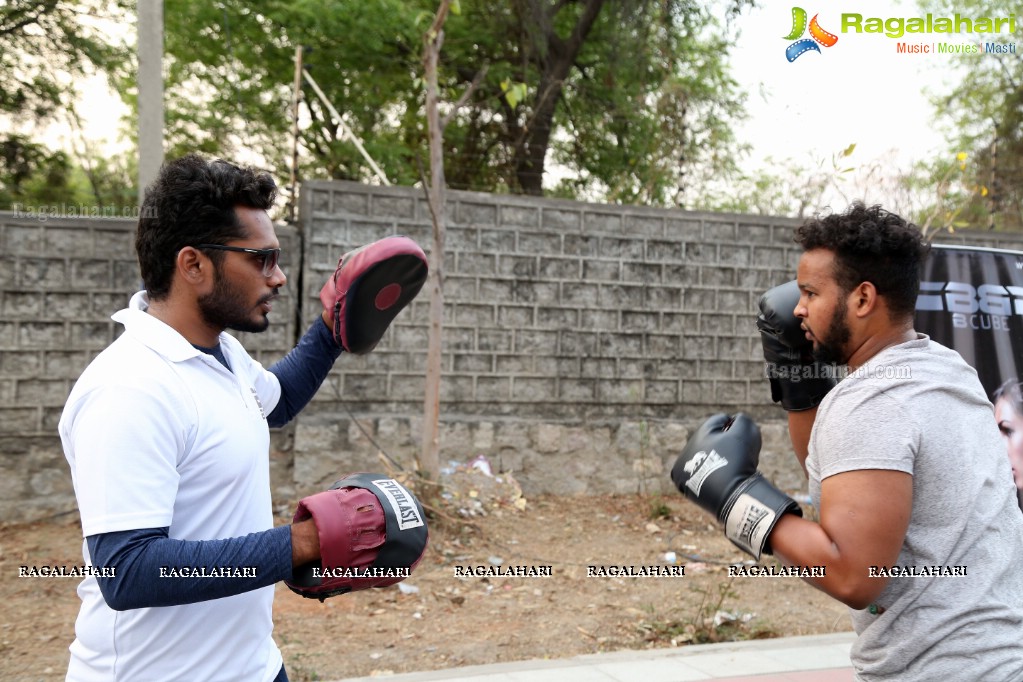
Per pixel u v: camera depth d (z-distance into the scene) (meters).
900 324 1.66
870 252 1.60
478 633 4.18
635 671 3.56
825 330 1.68
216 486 1.53
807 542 1.48
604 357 6.78
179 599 1.34
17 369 5.50
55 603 4.35
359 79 11.26
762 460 7.04
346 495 1.50
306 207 6.08
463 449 6.38
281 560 1.40
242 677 1.61
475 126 11.31
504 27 10.64
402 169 10.90
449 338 6.43
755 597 4.88
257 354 6.00
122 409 1.40
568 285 6.68
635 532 5.97
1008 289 3.56
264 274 1.63
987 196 8.16
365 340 2.12
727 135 8.60
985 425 1.62
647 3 10.09
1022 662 1.50
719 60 10.93
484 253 6.48
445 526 5.53
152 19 4.72
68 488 5.60
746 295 7.12
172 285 1.60
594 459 6.70
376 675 3.48
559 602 4.65
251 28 10.47
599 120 11.94
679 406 6.97
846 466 1.50
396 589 4.73
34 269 5.54
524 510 6.13
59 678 3.47
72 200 7.57
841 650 3.90
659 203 9.11
